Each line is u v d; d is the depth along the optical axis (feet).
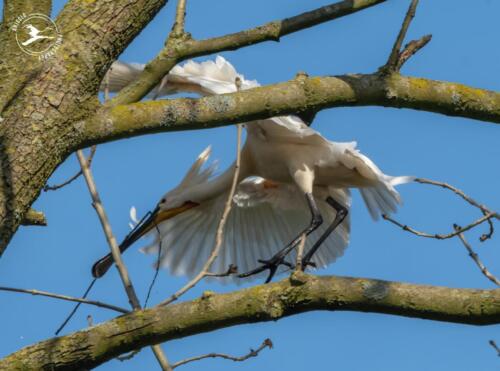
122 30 27.68
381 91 27.50
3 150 25.14
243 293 25.38
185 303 25.48
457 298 24.44
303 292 25.08
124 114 26.43
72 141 26.20
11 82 26.43
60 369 25.14
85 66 26.78
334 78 27.48
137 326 25.27
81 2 27.89
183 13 29.99
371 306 24.82
